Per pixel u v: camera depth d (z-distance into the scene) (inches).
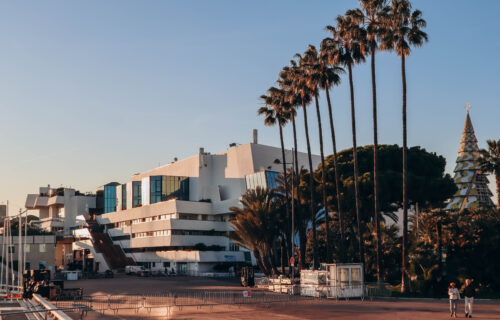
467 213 1974.7
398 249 2174.0
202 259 3806.6
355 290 1688.0
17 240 3801.7
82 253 4827.8
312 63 2301.9
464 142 3535.9
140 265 4439.0
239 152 4522.6
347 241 2792.8
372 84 1930.4
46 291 1811.0
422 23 1844.2
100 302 1683.1
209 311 1321.4
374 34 1916.8
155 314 1267.2
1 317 932.6
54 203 5585.6
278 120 2751.0
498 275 1734.7
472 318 1080.8
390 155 2605.8
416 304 1445.6
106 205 5442.9
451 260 1802.4
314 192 2608.3
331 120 2158.0
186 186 4827.8
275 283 2134.6
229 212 4288.9
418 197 2480.3
